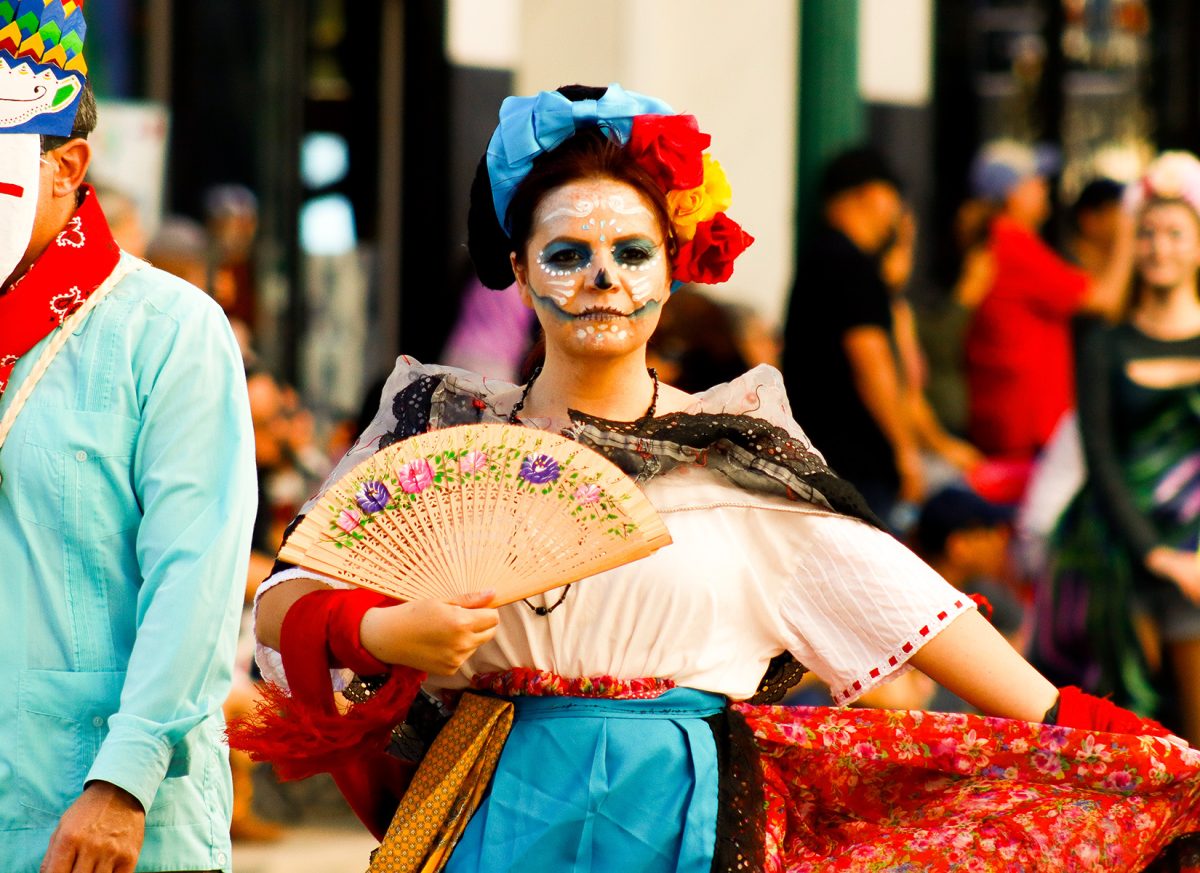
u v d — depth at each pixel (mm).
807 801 13102
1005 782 12906
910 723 12828
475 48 34031
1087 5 38688
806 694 22406
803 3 31844
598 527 12133
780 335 31875
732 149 33406
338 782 13367
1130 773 12656
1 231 12297
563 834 12211
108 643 12266
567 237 12516
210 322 12656
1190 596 24172
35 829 12078
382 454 12391
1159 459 24531
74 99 12562
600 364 12695
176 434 12336
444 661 11859
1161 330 24797
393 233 34188
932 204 37750
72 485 12234
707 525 12562
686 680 12445
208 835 12406
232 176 33125
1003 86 38156
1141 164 39375
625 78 32156
